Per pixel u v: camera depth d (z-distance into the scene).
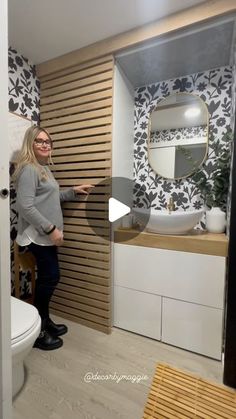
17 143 1.79
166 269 1.56
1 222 0.69
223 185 1.62
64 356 1.49
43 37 1.62
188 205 1.86
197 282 1.47
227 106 1.70
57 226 1.62
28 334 1.10
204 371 1.37
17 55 1.80
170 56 1.63
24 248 1.79
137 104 2.02
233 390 1.24
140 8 1.37
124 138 1.87
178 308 1.54
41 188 1.54
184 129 1.85
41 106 1.98
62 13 1.41
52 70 1.87
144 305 1.66
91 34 1.59
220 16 1.31
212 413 1.10
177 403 1.15
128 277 1.70
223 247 1.39
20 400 1.17
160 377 1.32
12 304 1.31
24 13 1.41
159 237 1.57
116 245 1.74
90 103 1.75
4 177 0.69
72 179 1.85
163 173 1.93
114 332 1.75
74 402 1.17
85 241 1.81
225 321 1.34
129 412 1.12
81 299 1.85
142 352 1.53
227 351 1.25
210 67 1.73
